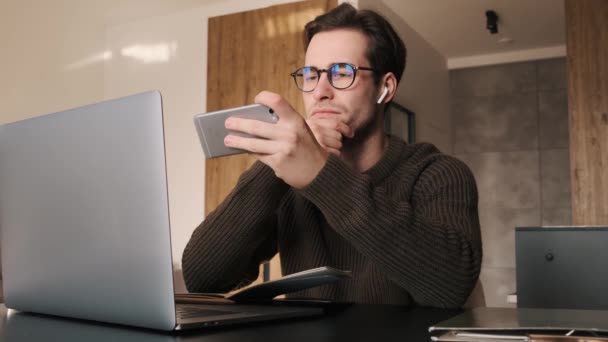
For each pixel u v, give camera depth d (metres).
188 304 0.96
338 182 0.91
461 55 6.16
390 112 4.65
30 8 4.75
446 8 4.89
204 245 1.22
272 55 4.56
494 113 6.13
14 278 0.88
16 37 4.65
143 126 0.66
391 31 1.35
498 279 5.98
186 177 4.80
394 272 0.96
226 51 4.75
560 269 1.46
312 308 0.89
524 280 1.48
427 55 5.66
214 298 1.06
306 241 1.34
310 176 0.90
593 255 1.43
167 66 5.02
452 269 0.97
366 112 1.30
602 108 3.72
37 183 0.80
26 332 0.70
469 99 6.23
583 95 3.78
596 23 3.79
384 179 1.32
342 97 1.27
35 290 0.84
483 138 6.16
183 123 4.89
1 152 0.86
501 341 0.58
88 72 5.19
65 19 5.01
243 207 1.21
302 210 1.35
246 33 4.68
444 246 0.97
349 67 1.27
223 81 4.73
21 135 0.82
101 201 0.71
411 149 1.37
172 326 0.66
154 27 5.12
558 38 5.66
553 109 5.93
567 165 5.84
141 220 0.67
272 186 1.22
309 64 1.32
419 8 4.89
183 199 4.79
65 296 0.79
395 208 0.95
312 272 0.89
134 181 0.67
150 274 0.67
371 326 0.73
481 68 6.21
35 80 4.79
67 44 5.02
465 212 1.19
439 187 1.22
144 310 0.69
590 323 0.63
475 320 0.67
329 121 1.23
